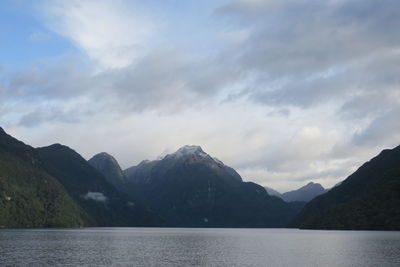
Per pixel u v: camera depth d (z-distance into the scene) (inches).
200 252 5575.8
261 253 5408.5
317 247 6314.0
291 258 4717.0
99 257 4709.6
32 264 3949.3
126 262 4293.8
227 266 4047.7
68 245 6446.9
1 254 4758.9
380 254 4968.0
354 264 4069.9
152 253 5354.3
